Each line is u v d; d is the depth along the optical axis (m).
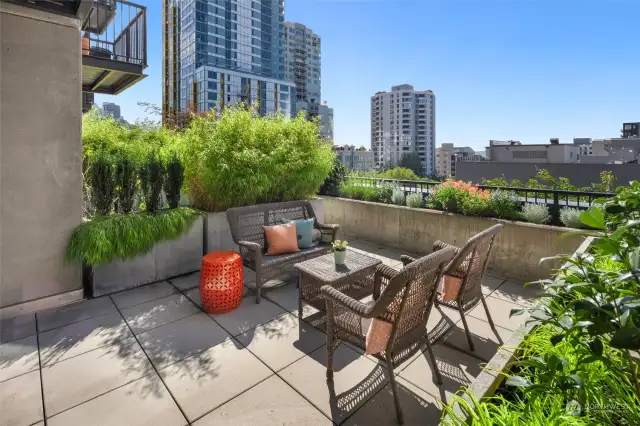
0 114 2.89
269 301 3.46
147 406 1.97
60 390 2.10
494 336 2.77
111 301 3.40
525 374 1.54
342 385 2.18
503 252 4.18
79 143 3.33
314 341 2.70
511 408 1.41
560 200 4.50
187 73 53.94
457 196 4.82
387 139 106.12
